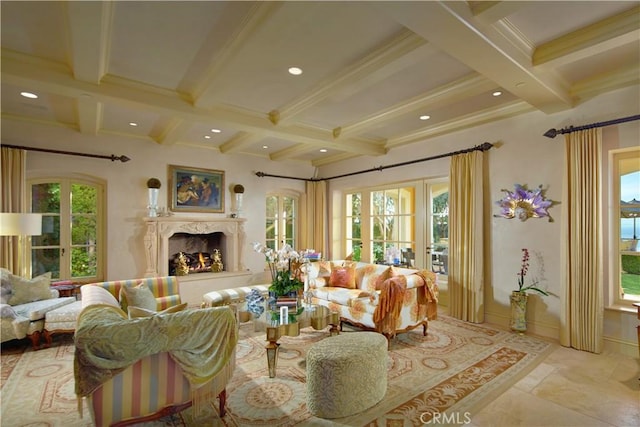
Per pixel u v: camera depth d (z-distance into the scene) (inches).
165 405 78.7
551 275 149.8
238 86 135.1
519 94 127.4
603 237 136.9
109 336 71.7
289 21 84.6
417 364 122.6
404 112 157.5
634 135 128.0
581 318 136.6
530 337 150.5
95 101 133.0
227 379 88.7
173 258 239.5
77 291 182.4
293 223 293.3
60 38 102.0
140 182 211.3
